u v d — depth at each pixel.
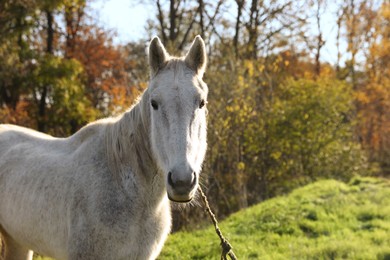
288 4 18.33
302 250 6.39
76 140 3.58
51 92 15.59
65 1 14.96
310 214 8.30
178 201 2.58
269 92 13.75
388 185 11.02
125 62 22.50
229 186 10.85
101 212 3.07
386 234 7.05
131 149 3.13
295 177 13.25
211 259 6.35
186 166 2.58
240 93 11.60
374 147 19.75
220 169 10.87
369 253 6.12
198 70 2.94
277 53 19.17
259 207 9.22
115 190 3.12
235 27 18.33
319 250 6.32
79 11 19.64
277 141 12.88
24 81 14.84
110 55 21.11
